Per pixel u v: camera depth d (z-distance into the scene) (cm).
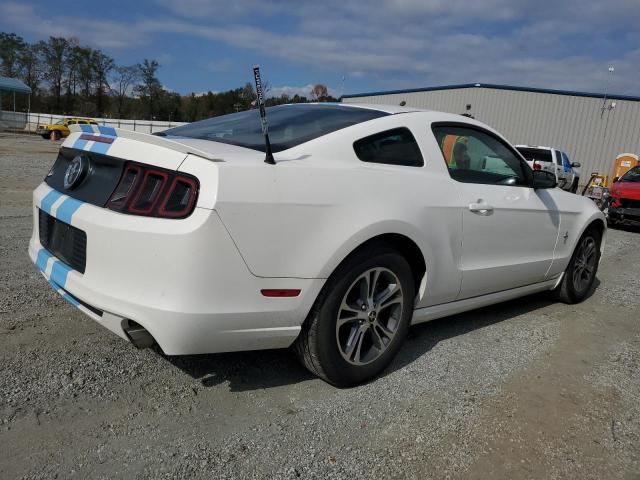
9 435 227
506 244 376
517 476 229
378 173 287
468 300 365
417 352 347
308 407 269
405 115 330
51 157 2011
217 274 230
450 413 273
